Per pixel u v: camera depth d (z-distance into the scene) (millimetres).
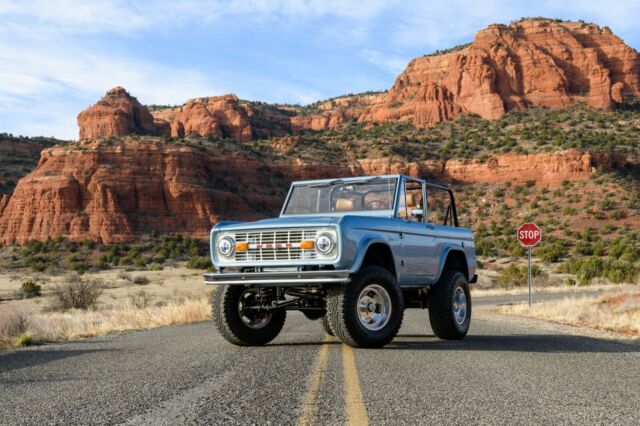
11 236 123500
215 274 8141
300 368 6328
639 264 61781
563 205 119125
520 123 173750
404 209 9328
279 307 8406
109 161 128875
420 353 7477
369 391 5102
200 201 129875
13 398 5125
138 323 15000
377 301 8086
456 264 10461
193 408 4559
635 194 115250
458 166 144125
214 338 9938
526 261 88438
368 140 168250
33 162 183000
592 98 190125
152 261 108625
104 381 5840
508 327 12641
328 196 9625
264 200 142125
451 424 4047
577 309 16531
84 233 119625
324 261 7734
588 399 4844
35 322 13305
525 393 5055
